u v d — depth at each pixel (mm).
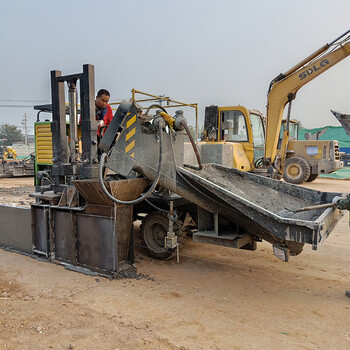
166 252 5062
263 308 3611
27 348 2848
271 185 5184
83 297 3838
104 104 5492
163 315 3432
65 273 4578
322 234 3307
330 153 14242
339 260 5195
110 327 3182
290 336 3064
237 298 3854
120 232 4410
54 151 5094
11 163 20484
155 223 5160
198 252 5594
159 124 4047
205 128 8836
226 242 4238
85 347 2859
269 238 4160
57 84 4930
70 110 4832
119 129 4453
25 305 3641
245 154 8227
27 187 14648
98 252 4527
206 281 4355
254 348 2873
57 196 4953
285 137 12031
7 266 4867
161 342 2939
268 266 4930
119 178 4840
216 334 3084
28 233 5312
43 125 7719
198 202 4312
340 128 23531
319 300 3818
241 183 5137
